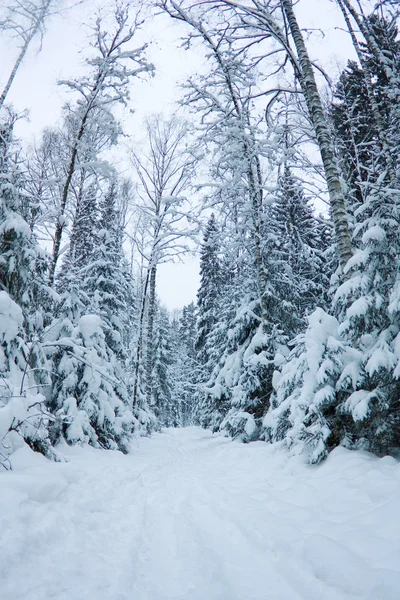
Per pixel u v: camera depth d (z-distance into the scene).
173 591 2.29
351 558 2.33
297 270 14.41
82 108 10.88
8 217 6.88
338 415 5.82
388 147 9.81
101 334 9.44
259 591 2.26
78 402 8.68
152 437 15.38
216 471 6.94
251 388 10.94
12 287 6.99
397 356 5.11
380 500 3.47
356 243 8.31
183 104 11.49
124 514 3.99
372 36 10.57
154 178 16.48
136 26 10.20
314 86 8.03
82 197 13.46
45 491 3.68
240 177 11.37
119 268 14.54
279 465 6.13
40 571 2.34
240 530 3.29
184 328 44.84
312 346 6.03
